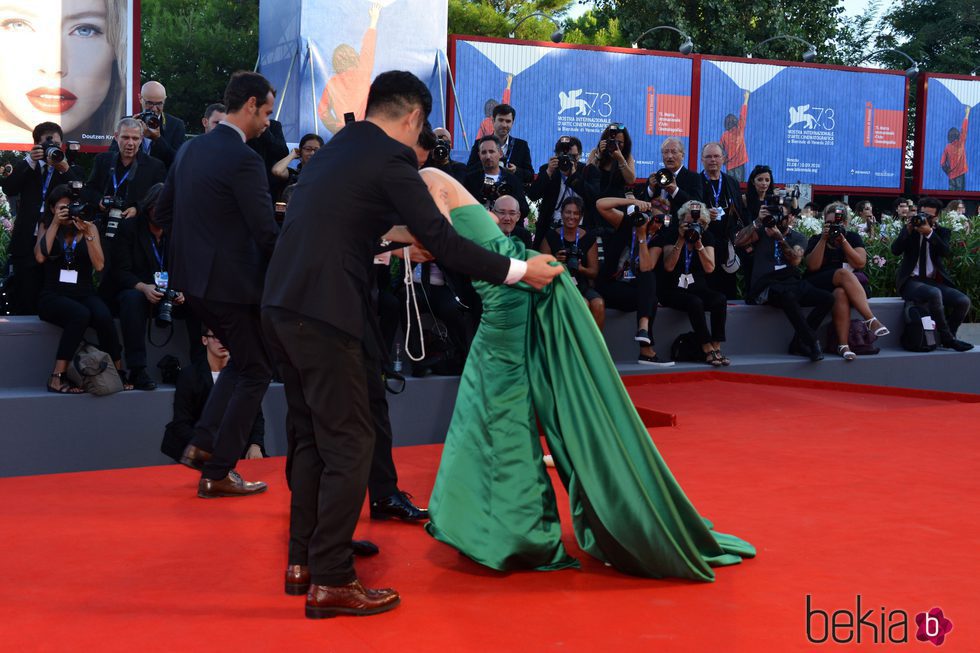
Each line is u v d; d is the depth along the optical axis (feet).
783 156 62.03
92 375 19.34
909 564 11.15
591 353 10.86
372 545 11.43
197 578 10.61
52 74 38.34
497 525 10.82
